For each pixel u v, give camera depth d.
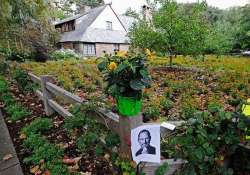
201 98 5.30
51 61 18.19
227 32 26.53
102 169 2.77
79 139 2.92
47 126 4.02
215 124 1.89
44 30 18.66
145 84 1.97
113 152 2.38
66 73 9.69
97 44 31.67
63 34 35.59
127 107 2.00
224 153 1.94
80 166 2.89
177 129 1.96
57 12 10.63
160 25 11.47
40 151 3.19
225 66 12.26
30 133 3.82
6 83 7.48
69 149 3.30
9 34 10.14
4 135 4.02
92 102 2.83
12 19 9.13
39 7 9.16
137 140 1.96
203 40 11.86
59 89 4.00
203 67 12.11
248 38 19.41
